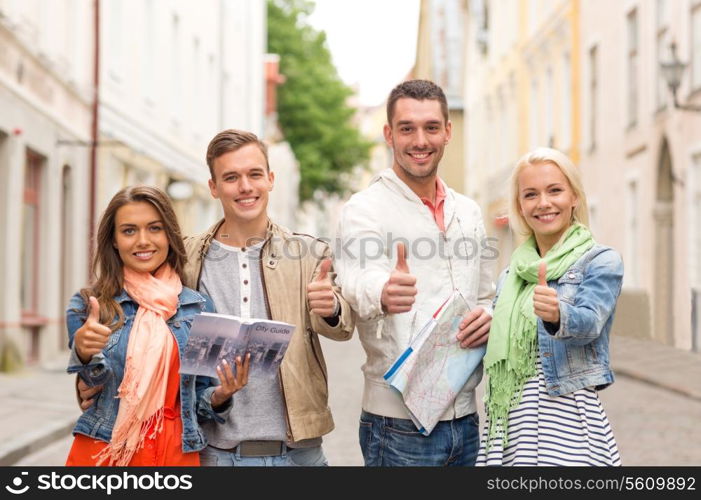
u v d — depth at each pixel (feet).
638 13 152.56
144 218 30.07
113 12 162.71
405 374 31.40
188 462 29.89
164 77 193.57
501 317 30.73
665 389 98.22
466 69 344.69
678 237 135.13
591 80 182.80
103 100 154.40
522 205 31.35
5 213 113.09
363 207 32.22
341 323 30.17
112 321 29.81
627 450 67.56
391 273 29.43
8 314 113.50
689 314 128.67
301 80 402.31
